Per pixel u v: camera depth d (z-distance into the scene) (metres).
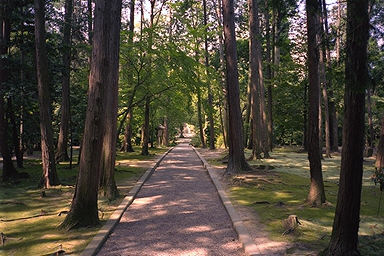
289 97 23.95
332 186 9.23
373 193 8.20
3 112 10.00
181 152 25.94
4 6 10.21
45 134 8.98
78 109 16.36
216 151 25.08
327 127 18.12
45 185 8.88
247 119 25.80
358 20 3.55
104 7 5.48
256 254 4.12
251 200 7.42
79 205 5.42
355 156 3.67
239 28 26.34
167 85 13.84
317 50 6.23
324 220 5.66
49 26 12.35
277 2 6.30
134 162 16.00
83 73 13.63
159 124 38.28
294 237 4.79
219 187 9.04
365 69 3.56
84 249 4.36
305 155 19.28
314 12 6.01
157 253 4.41
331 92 21.55
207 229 5.46
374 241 4.38
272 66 21.05
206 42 24.86
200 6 26.14
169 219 6.09
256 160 16.20
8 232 5.13
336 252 3.73
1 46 10.02
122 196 7.90
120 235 5.18
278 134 32.81
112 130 7.98
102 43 5.46
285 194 8.07
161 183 10.27
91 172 5.46
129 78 13.79
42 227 5.40
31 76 11.16
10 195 7.93
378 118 27.30
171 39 12.25
